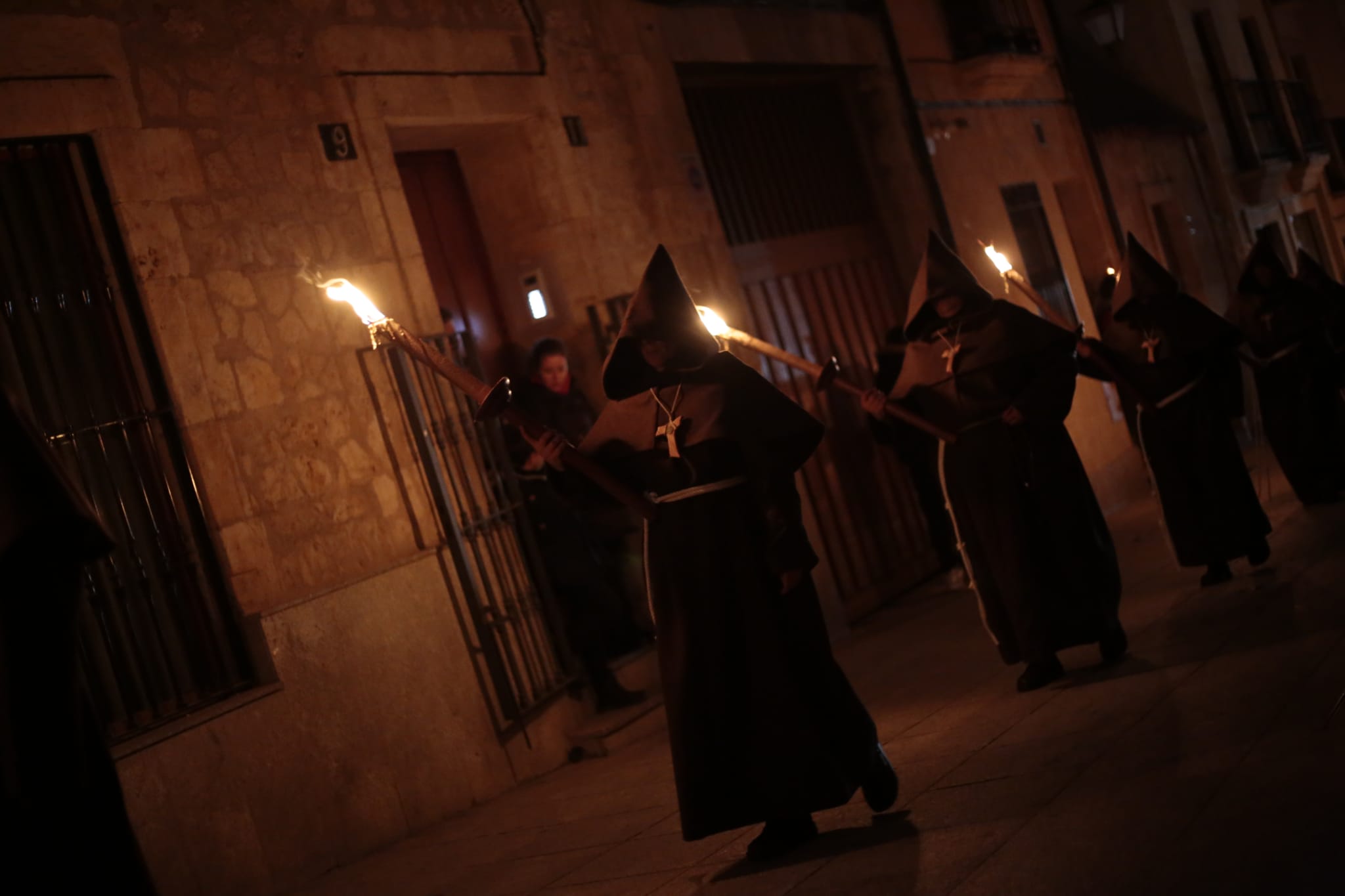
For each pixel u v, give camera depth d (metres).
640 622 7.30
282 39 6.42
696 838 4.03
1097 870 3.24
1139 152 15.69
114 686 5.18
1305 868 2.94
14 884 2.28
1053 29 14.34
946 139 11.77
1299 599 5.91
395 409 6.46
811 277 10.12
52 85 5.42
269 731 5.41
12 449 2.28
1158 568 7.93
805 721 4.01
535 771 6.47
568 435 7.18
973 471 5.61
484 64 7.52
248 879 5.17
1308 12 21.70
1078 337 6.87
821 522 9.22
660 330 4.11
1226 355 6.96
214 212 5.91
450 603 6.35
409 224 6.83
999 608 5.68
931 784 4.44
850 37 10.77
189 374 5.65
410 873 5.12
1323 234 20.45
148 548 5.45
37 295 5.34
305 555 5.89
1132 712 4.68
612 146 8.28
